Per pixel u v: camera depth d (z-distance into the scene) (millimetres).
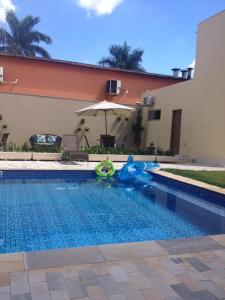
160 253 3391
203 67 13477
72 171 9938
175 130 15594
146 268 3033
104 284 2709
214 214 6656
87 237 4902
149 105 17625
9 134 15727
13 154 11766
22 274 2795
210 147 12883
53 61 18188
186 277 2893
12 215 5910
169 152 13922
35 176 9555
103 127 17438
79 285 2670
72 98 18250
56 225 5414
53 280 2723
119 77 19578
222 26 12461
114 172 10336
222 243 3744
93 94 19047
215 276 2928
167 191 8719
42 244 4512
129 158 10523
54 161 12055
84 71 18859
